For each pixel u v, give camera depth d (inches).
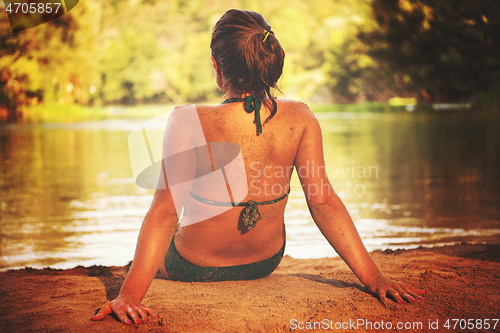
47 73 1264.8
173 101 2918.3
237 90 67.6
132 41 2947.8
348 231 69.9
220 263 74.4
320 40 2691.9
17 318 61.5
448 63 792.3
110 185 290.8
